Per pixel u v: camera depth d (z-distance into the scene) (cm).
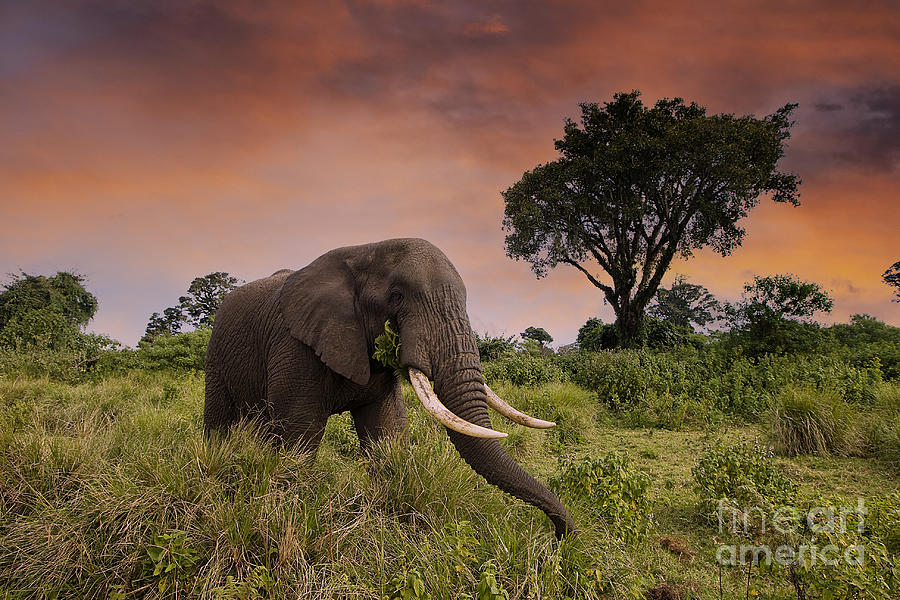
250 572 337
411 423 703
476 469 387
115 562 353
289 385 476
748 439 878
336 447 672
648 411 1084
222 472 409
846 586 333
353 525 377
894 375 1309
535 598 323
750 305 1736
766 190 2767
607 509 462
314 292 475
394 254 464
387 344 441
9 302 2805
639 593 356
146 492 376
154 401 1053
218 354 579
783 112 2731
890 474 658
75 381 1538
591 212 2712
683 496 596
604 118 2769
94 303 3191
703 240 2636
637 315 2744
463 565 334
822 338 1673
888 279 3241
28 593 343
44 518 377
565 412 963
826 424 769
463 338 412
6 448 434
